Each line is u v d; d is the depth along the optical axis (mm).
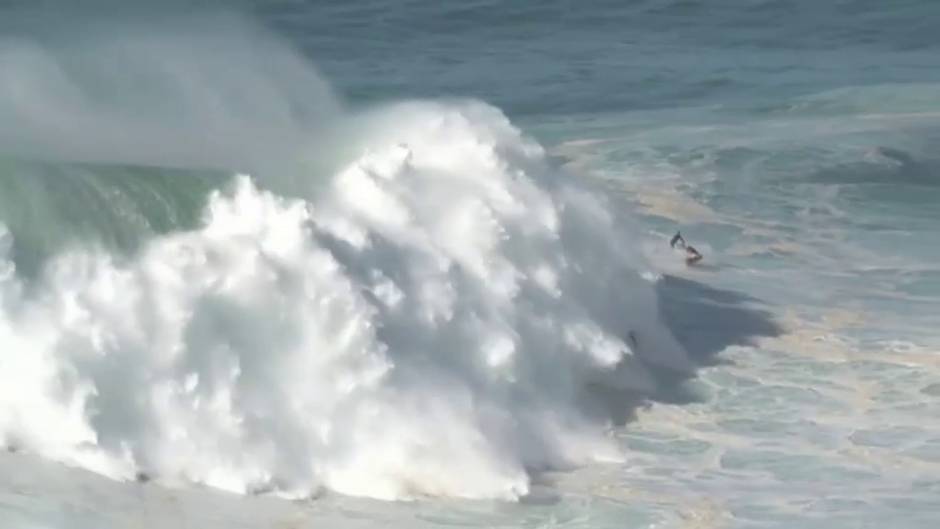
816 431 56812
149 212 50500
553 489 51219
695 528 48844
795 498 51250
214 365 49156
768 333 67688
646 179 93812
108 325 48000
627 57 141000
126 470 46969
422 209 57500
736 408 58938
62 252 48812
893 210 90500
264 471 48500
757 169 96438
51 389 46781
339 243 53562
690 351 64688
